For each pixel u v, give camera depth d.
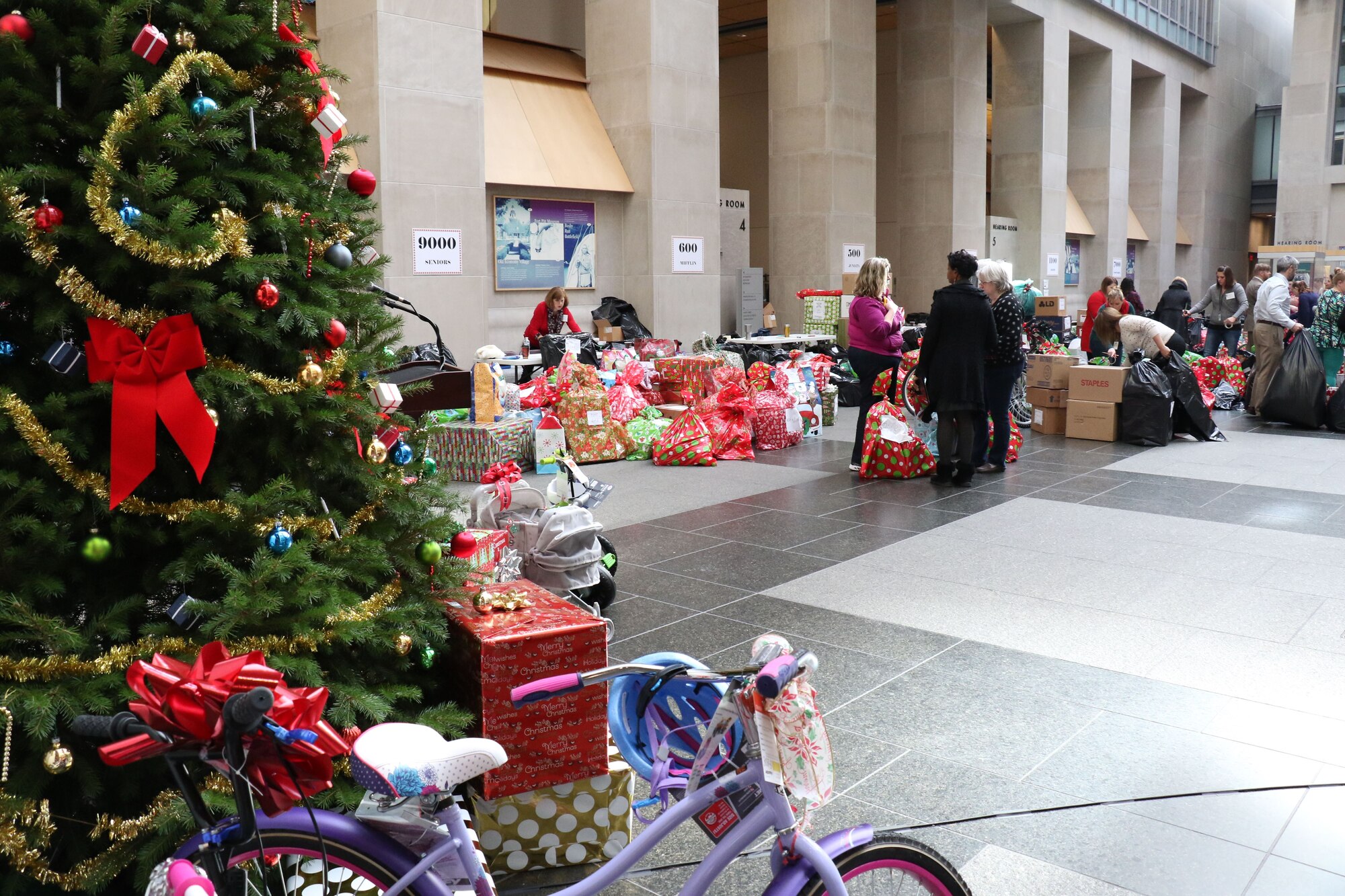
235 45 2.27
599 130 13.30
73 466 2.11
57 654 2.05
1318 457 8.94
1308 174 29.42
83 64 2.03
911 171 18.98
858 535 6.28
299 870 1.82
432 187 10.45
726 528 6.48
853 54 15.90
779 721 1.73
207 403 2.22
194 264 2.10
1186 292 14.86
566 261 12.71
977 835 2.84
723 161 24.00
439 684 2.81
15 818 1.98
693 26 13.29
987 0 19.06
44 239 2.02
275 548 2.29
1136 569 5.46
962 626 4.59
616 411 9.09
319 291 2.42
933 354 7.71
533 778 2.59
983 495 7.43
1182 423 10.03
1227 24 29.89
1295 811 2.96
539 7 13.60
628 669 1.81
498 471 4.18
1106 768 3.22
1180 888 2.59
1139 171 27.16
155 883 1.47
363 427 2.57
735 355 11.27
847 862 1.85
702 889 1.78
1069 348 16.33
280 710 1.47
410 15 10.13
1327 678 3.94
